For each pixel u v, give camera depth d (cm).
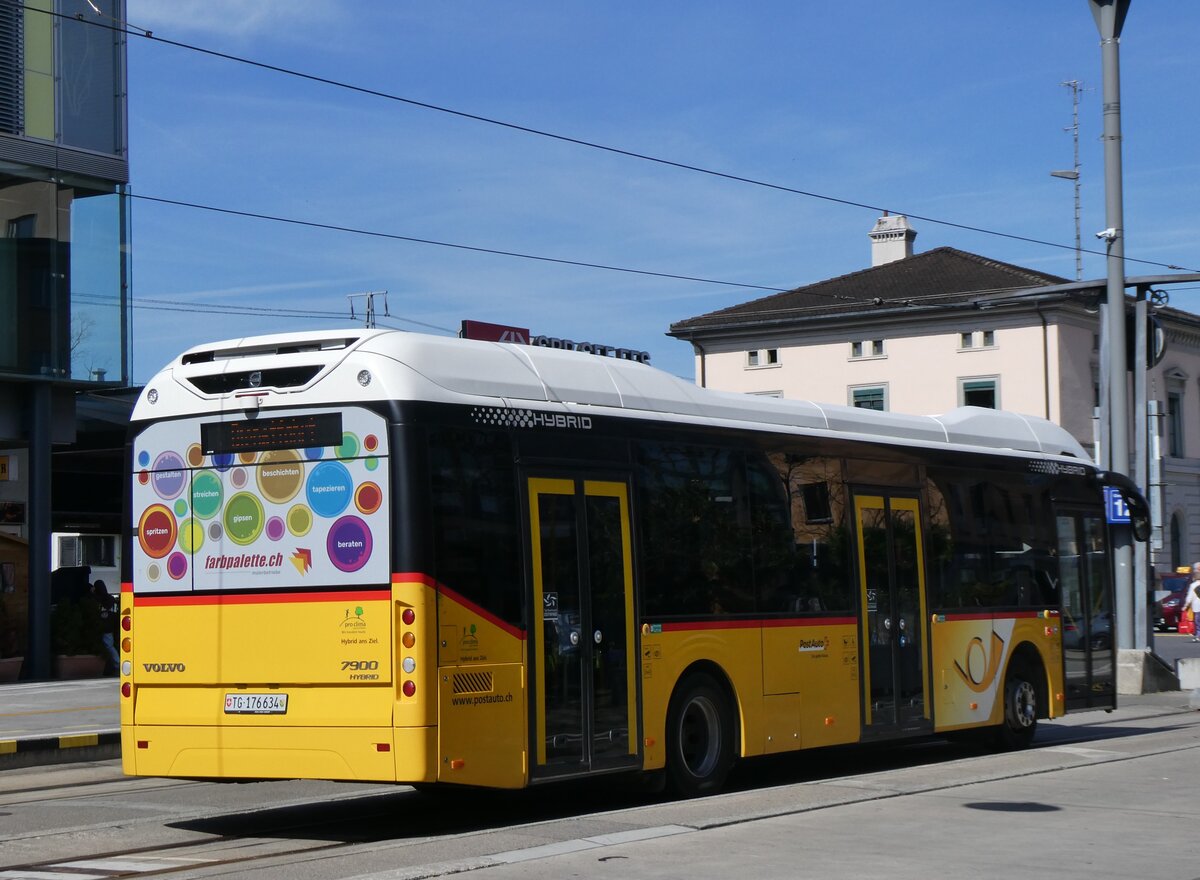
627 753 1170
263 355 1102
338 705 1030
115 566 6072
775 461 1379
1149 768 1441
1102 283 2609
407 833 1112
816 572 1406
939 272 6156
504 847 970
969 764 1492
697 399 1317
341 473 1048
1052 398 5638
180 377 1127
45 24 2822
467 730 1031
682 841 988
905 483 1547
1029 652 1712
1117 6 2552
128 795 1360
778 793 1245
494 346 1148
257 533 1077
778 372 6234
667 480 1247
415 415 1038
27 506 2850
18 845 1055
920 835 1017
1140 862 922
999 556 1677
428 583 1020
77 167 2861
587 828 1045
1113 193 2552
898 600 1510
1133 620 2572
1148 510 1947
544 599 1109
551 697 1103
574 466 1155
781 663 1347
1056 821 1087
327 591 1044
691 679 1252
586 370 1214
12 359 2773
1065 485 1814
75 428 2964
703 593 1268
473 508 1065
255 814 1223
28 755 1631
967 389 5816
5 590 2973
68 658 2870
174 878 895
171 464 1118
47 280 2825
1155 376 6334
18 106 2778
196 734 1082
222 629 1081
